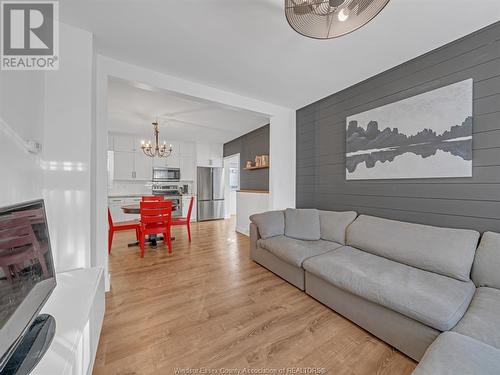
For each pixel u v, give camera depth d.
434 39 1.87
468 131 1.80
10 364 0.74
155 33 1.81
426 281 1.49
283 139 3.61
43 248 1.06
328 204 3.16
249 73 2.46
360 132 2.66
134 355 1.33
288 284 2.30
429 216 2.06
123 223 3.57
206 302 1.94
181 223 3.90
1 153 1.08
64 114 1.67
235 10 1.56
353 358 1.33
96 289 1.25
